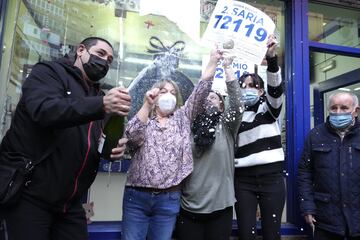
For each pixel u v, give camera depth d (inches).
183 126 79.4
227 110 83.8
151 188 74.5
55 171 60.1
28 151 59.7
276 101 89.7
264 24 86.4
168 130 77.2
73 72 65.4
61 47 102.4
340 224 88.0
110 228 97.0
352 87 152.5
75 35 103.9
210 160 80.0
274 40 87.1
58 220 65.6
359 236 86.9
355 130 91.7
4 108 95.0
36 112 54.7
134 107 104.7
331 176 90.9
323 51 125.5
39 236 59.1
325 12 126.7
